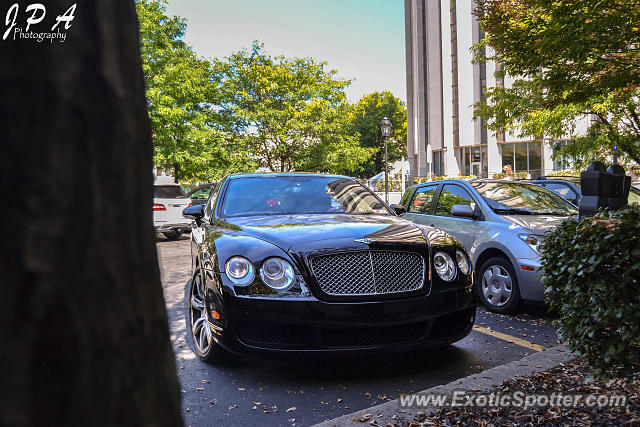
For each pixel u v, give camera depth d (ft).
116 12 2.68
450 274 12.84
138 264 2.72
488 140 120.98
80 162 2.49
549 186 24.25
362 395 11.28
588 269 8.46
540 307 20.06
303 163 80.48
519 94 39.83
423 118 150.82
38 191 2.36
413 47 159.94
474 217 20.86
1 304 2.29
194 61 75.46
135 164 2.73
